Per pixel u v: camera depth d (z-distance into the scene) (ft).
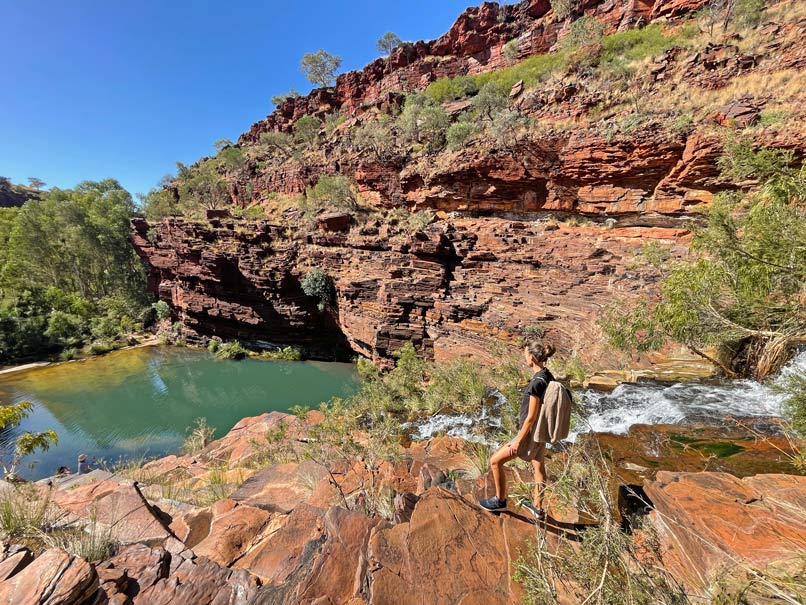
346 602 8.43
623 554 7.33
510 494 11.40
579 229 67.87
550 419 9.82
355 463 19.21
